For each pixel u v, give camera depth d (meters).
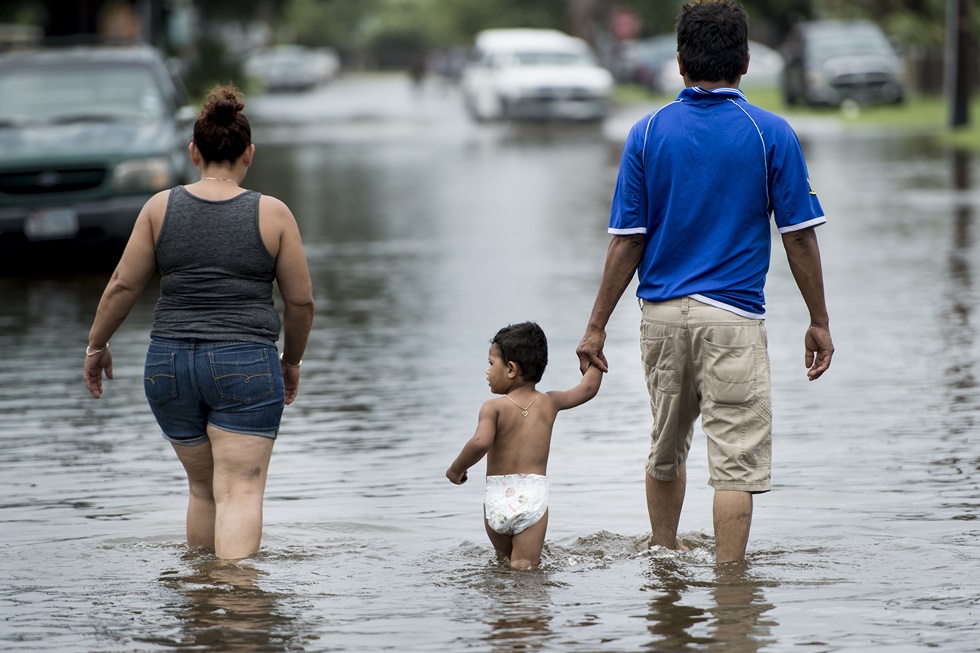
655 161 10.98
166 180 28.95
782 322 22.20
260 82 146.38
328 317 23.41
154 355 11.24
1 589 10.34
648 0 152.38
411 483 13.54
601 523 12.06
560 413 16.55
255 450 11.27
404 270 28.53
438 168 53.69
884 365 18.95
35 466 14.43
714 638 9.06
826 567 10.64
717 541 10.80
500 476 11.04
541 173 51.09
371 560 11.05
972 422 15.67
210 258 11.13
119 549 11.45
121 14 93.94
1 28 88.38
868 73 80.06
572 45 81.06
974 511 12.16
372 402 17.27
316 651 8.91
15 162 28.30
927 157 53.12
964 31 62.56
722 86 11.09
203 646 9.05
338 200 42.31
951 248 30.16
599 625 9.36
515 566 10.82
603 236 33.78
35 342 21.77
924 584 10.18
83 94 30.78
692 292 10.90
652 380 11.23
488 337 21.42
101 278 28.27
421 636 9.18
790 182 10.84
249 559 11.05
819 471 13.68
